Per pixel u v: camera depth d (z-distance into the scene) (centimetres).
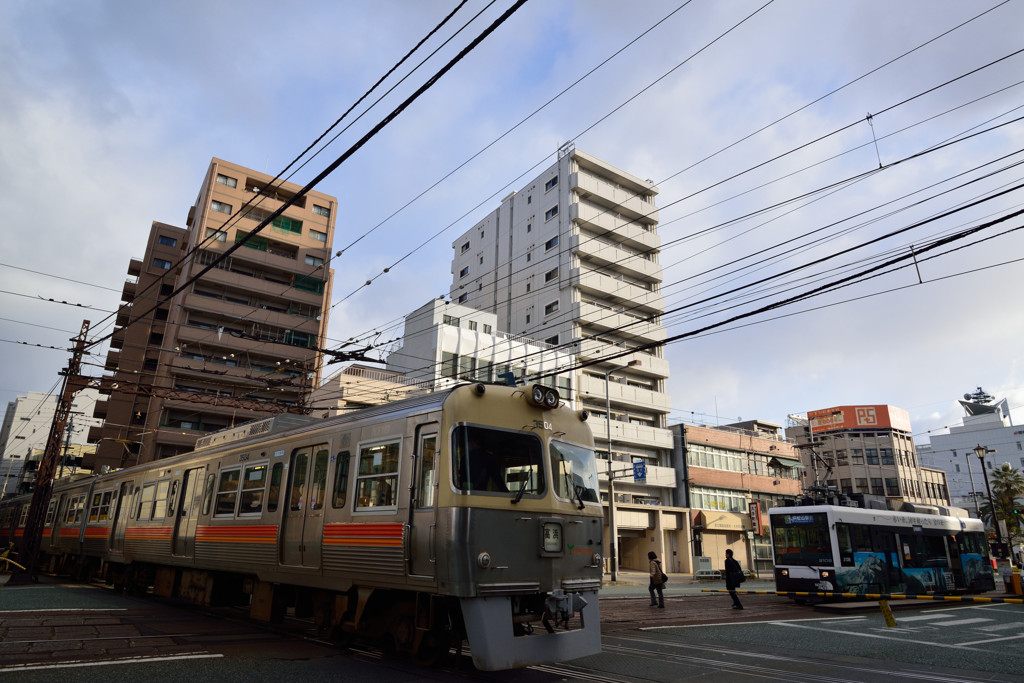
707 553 3916
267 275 4544
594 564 759
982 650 938
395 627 737
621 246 4503
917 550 1828
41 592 1413
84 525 1722
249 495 1005
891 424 5844
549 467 747
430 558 657
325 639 855
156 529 1289
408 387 3200
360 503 772
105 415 4494
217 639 831
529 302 4472
